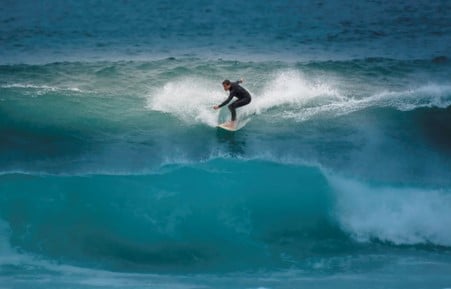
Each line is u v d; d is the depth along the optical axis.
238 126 55.81
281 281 35.94
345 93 62.94
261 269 38.09
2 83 62.84
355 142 53.09
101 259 38.75
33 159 49.22
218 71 68.75
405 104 59.91
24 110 56.47
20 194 43.91
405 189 45.91
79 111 57.09
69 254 39.03
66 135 53.00
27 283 34.56
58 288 33.94
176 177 46.72
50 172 47.09
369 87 64.88
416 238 41.81
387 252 40.34
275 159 49.78
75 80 64.88
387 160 50.34
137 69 69.06
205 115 57.50
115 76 66.50
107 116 56.59
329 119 57.16
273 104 60.03
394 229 42.44
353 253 40.19
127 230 41.41
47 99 58.94
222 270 38.06
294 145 52.31
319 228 42.62
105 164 48.47
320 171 47.72
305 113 58.31
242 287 34.94
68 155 49.97
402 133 55.06
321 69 70.19
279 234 42.03
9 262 37.56
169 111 58.09
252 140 53.19
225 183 46.19
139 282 35.53
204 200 44.38
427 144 53.59
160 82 65.00
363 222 42.94
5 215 41.97
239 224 42.72
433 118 57.56
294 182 46.47
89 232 40.97
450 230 42.25
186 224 42.38
